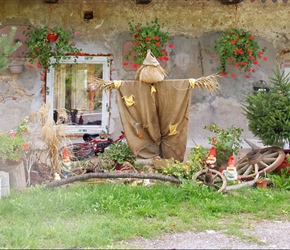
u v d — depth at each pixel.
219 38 9.59
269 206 6.40
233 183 7.21
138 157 7.70
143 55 9.34
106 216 5.84
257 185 7.23
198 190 6.64
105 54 9.69
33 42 9.15
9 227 5.38
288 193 6.96
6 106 9.52
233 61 9.77
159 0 9.72
